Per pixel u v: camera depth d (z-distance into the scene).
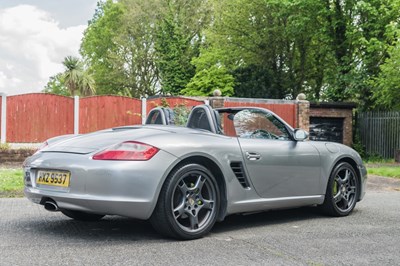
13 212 5.17
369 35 20.72
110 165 3.58
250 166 4.34
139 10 38.19
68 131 13.15
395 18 19.44
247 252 3.46
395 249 3.62
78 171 3.63
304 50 28.12
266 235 4.10
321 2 22.05
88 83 39.03
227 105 15.23
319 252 3.49
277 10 26.80
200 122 4.48
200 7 38.22
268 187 4.50
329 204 5.10
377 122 19.20
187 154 3.84
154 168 3.65
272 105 16.03
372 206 6.10
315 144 5.08
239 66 28.45
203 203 3.96
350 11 21.84
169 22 32.47
